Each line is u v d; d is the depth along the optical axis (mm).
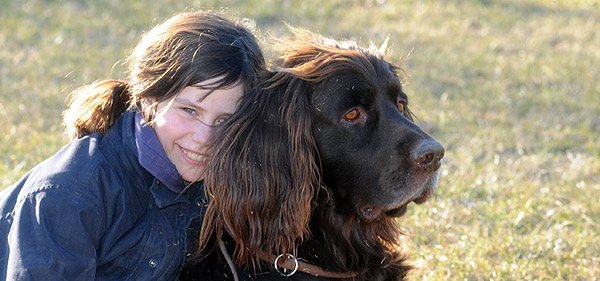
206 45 3309
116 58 9578
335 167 3533
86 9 11758
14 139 6621
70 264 3072
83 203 3135
